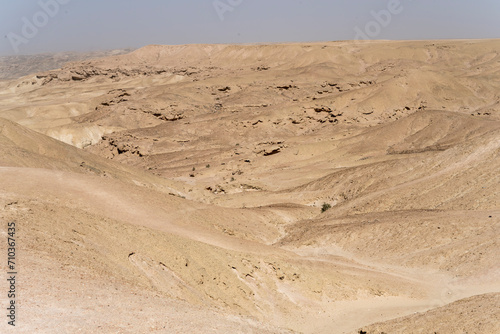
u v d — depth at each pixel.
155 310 18.27
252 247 38.09
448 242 43.03
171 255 28.12
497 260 37.47
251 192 85.00
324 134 140.75
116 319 16.09
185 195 77.88
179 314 18.66
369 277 37.00
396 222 48.78
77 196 37.56
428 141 116.00
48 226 24.69
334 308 31.78
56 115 195.62
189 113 183.88
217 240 37.62
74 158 73.00
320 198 73.75
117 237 27.62
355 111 170.50
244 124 159.12
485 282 35.62
